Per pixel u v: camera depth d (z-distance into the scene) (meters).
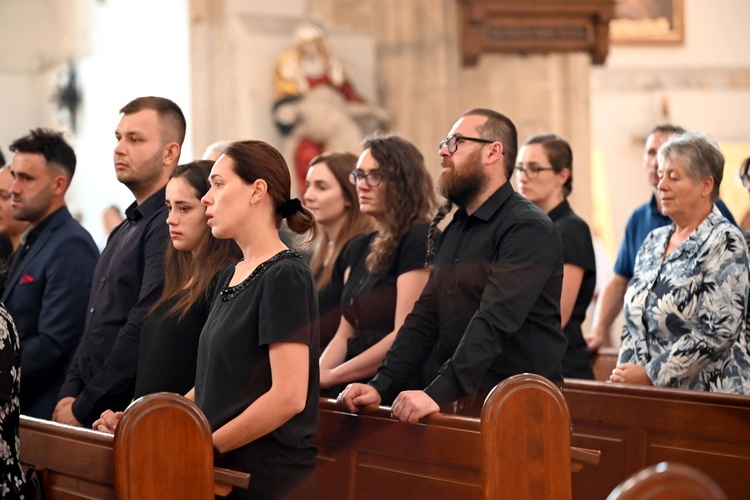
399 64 12.32
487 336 4.07
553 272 4.30
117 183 12.87
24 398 5.45
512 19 12.12
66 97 14.02
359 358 4.82
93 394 4.64
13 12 14.80
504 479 3.65
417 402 3.97
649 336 5.20
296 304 3.62
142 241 4.93
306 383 3.61
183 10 11.80
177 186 4.33
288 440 3.67
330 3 12.24
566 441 3.76
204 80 11.65
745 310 4.99
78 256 5.64
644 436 4.85
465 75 12.37
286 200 3.84
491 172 4.42
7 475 3.66
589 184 12.48
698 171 5.11
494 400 3.67
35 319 5.60
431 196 5.16
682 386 4.98
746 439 4.51
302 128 11.75
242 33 11.70
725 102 17.22
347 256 5.44
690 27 17.27
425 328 4.51
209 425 3.51
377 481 4.22
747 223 6.49
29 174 5.79
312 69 11.86
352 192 5.57
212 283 4.22
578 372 5.68
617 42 17.11
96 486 3.69
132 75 12.87
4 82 14.75
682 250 5.10
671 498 2.16
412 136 12.33
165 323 4.21
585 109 12.43
